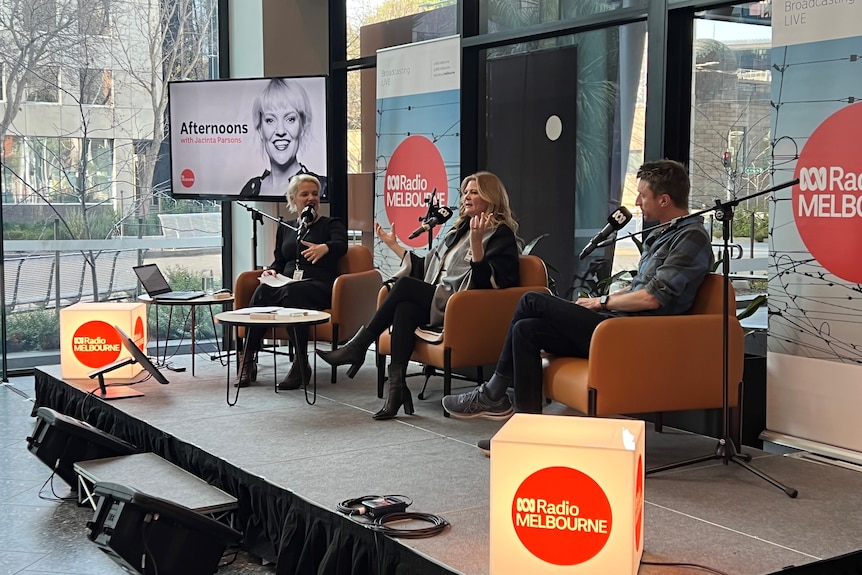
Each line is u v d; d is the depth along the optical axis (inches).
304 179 216.8
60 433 148.5
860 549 105.7
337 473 134.3
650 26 179.5
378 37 271.9
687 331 135.8
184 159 261.0
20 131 251.1
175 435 156.8
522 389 144.6
